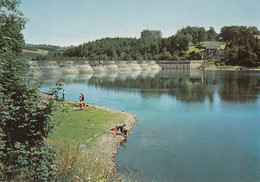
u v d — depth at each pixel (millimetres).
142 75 148625
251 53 183625
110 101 55594
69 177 12359
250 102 52844
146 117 39250
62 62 175750
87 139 25062
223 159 22234
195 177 18516
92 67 196250
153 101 55500
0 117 9531
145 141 27031
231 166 20703
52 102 10883
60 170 12680
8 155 9930
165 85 89375
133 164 20641
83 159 17328
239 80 102875
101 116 36188
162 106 49094
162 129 32062
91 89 78875
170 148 24875
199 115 40844
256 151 24188
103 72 187500
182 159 22016
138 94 67125
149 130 31531
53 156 11508
